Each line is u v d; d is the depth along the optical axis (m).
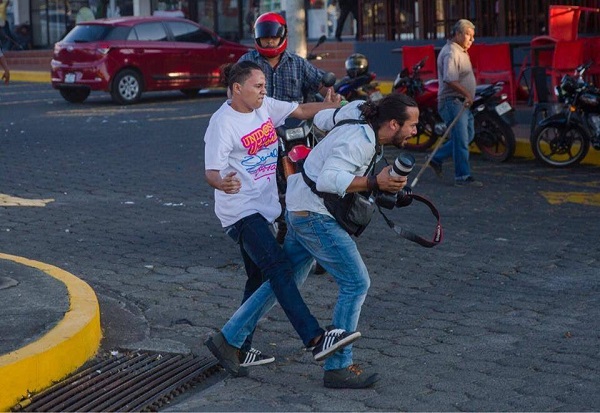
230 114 5.87
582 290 7.60
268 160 6.00
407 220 10.08
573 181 12.12
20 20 34.81
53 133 16.69
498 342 6.45
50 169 13.23
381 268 8.31
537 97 14.46
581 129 12.81
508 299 7.40
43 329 6.13
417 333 6.66
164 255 8.80
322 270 8.09
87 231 9.70
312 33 28.44
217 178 5.76
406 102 5.43
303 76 8.34
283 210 7.87
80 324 6.20
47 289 6.97
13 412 5.41
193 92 23.27
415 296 7.53
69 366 5.94
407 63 17.22
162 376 5.97
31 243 9.23
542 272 8.12
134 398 5.64
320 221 5.58
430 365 6.05
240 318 5.87
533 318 6.93
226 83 6.21
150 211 10.62
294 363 6.18
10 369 5.45
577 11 16.52
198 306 7.36
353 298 5.66
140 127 17.36
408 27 22.11
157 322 7.00
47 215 10.42
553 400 5.44
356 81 13.01
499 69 16.95
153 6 32.12
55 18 34.53
